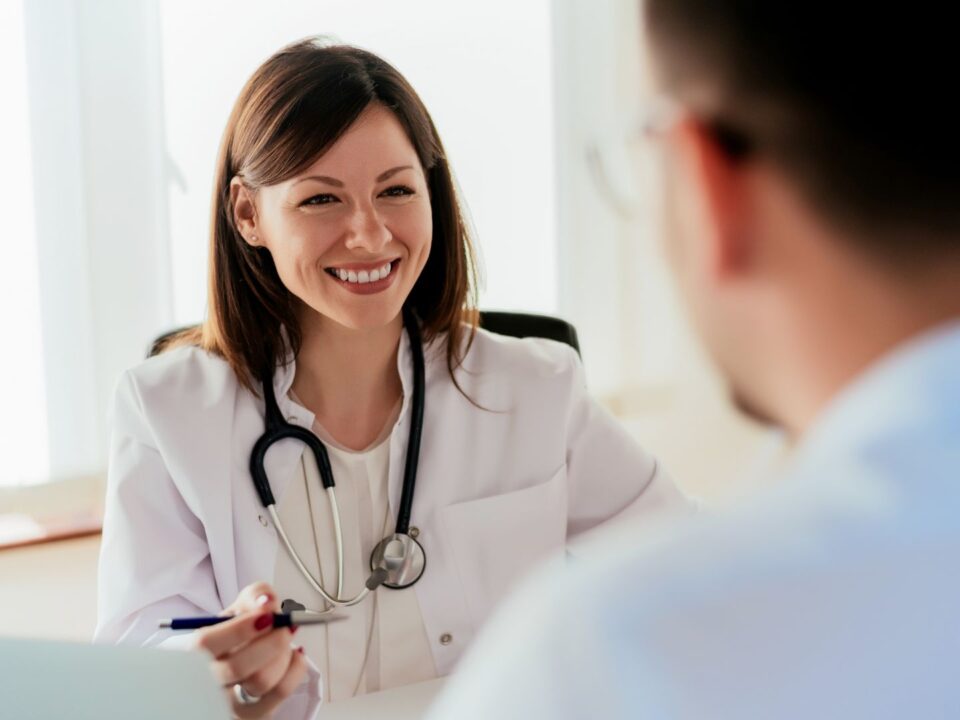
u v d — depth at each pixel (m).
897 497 0.39
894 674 0.38
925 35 0.38
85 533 3.14
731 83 0.40
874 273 0.40
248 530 1.47
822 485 0.40
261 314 1.53
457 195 1.57
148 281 3.29
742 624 0.38
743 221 0.41
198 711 0.89
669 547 0.40
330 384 1.52
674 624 0.38
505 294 3.97
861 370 0.41
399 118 1.45
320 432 1.52
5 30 3.07
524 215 3.96
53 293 3.17
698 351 0.45
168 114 3.30
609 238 4.05
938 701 0.38
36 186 3.14
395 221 1.42
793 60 0.39
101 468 3.25
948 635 0.38
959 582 0.38
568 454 1.62
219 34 3.34
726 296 0.43
